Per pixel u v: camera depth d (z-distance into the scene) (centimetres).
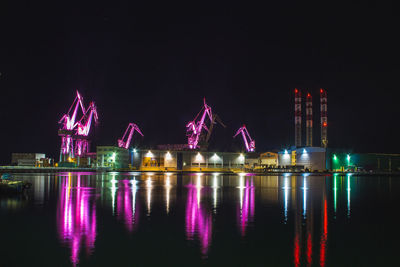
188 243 1420
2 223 1781
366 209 2452
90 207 2370
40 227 1686
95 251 1295
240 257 1247
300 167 14175
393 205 2703
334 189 4362
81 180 5816
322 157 13900
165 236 1531
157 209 2303
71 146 16250
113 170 12275
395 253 1312
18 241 1423
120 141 18512
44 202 2619
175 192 3600
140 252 1288
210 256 1253
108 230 1638
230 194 3450
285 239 1507
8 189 3225
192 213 2147
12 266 1131
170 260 1204
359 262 1210
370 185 5391
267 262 1198
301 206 2553
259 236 1552
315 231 1672
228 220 1922
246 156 15925
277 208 2427
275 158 15538
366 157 14375
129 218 1948
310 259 1236
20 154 13825
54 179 6116
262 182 5828
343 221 1944
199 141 18488
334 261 1217
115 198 2941
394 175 10781
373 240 1508
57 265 1142
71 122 16300
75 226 1714
